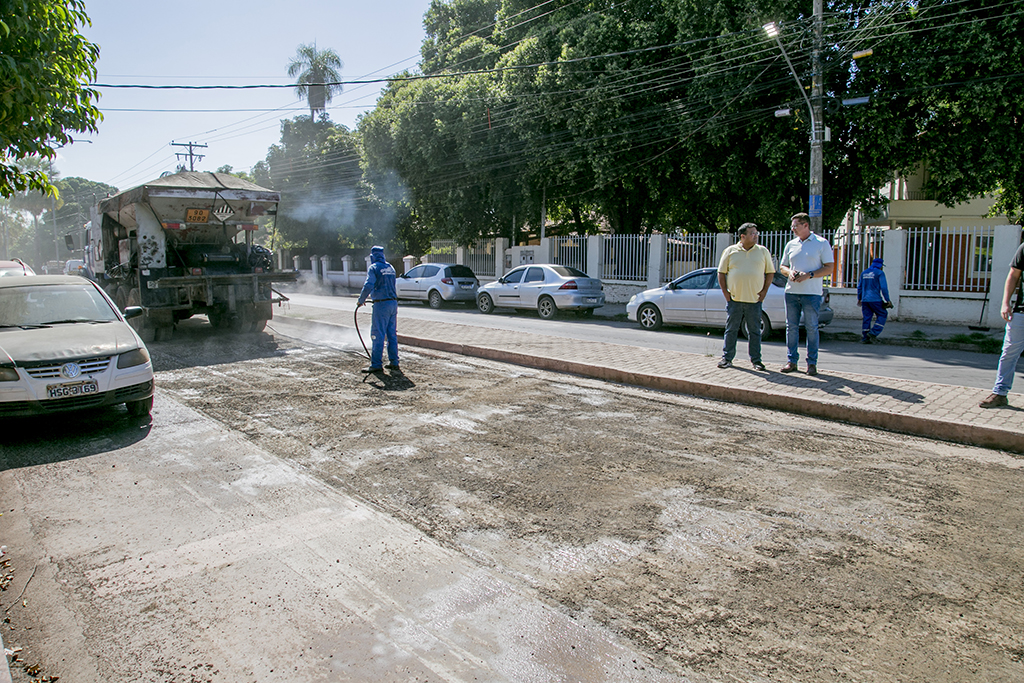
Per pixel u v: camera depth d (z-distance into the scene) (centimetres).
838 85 1753
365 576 359
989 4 1505
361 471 522
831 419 656
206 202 1252
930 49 1538
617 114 1969
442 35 3234
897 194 2870
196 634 306
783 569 358
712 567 362
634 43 1930
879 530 402
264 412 711
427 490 480
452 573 361
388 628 310
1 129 607
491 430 632
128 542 402
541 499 460
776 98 1767
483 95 2345
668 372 833
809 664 277
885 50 1586
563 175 2180
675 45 1848
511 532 410
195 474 520
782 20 1655
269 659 287
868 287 1348
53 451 582
